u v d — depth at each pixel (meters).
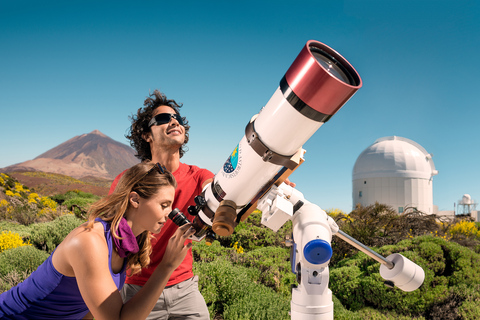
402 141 30.61
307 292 1.92
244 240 9.28
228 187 1.84
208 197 1.99
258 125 1.60
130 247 1.59
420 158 29.19
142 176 1.61
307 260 1.84
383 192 28.81
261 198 1.94
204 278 4.93
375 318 5.54
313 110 1.40
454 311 5.39
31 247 6.42
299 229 1.96
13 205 17.08
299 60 1.38
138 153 3.26
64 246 1.44
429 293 5.79
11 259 5.88
